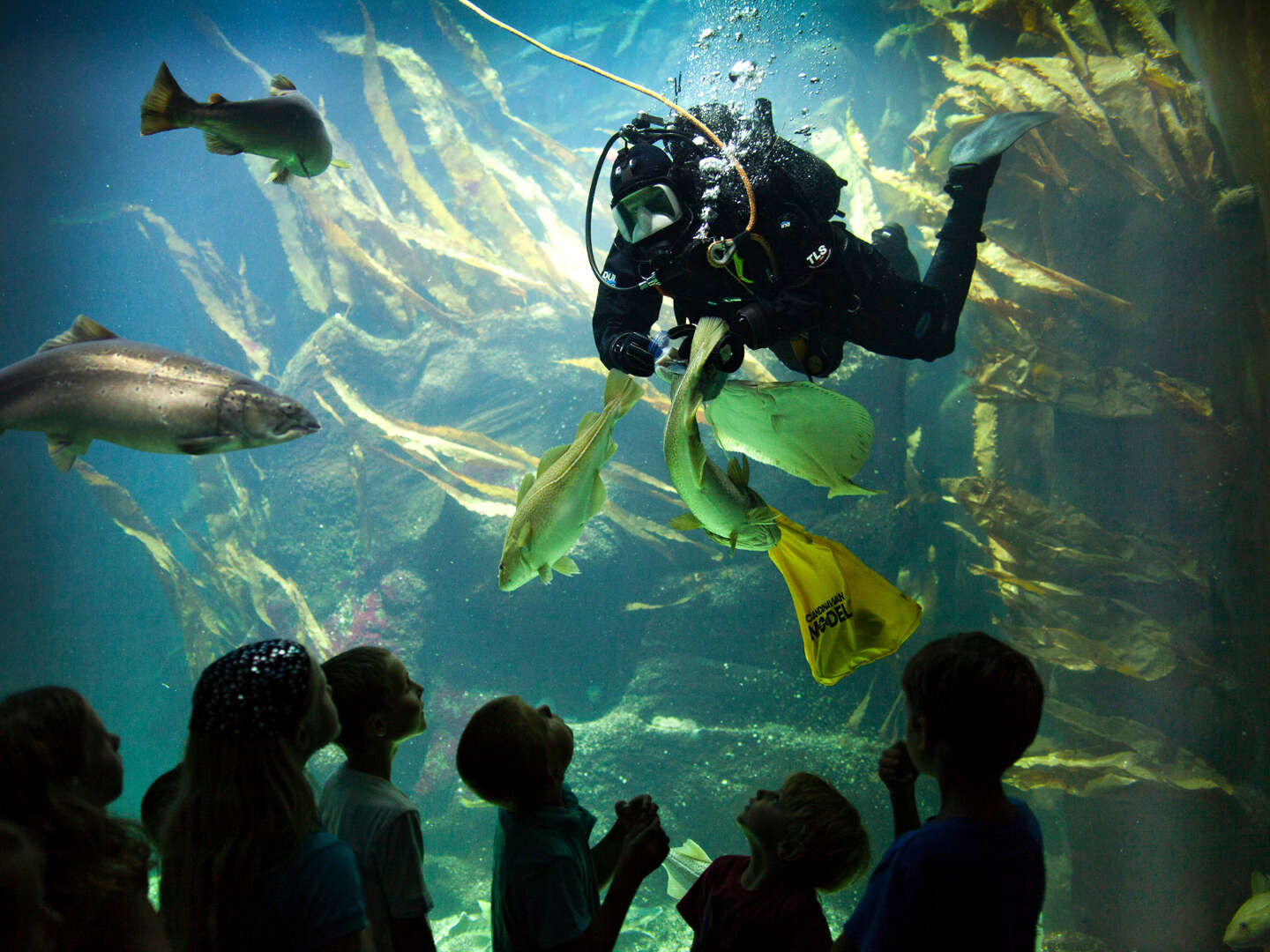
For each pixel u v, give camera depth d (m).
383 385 13.95
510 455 11.59
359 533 13.55
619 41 19.34
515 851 1.87
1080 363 8.79
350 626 13.20
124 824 1.53
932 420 12.09
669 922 10.02
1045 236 9.31
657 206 2.54
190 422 2.26
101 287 19.08
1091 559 8.66
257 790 1.55
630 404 2.64
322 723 1.71
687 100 5.98
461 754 1.92
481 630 13.00
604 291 2.87
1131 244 8.70
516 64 19.95
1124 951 8.77
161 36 17.36
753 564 12.36
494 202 13.00
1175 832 8.33
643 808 2.12
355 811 1.95
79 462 13.84
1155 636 8.34
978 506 9.12
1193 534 8.48
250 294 15.77
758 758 11.14
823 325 2.84
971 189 3.41
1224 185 8.02
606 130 18.69
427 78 13.23
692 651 12.35
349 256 13.30
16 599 19.75
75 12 16.33
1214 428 8.11
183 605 13.93
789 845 1.77
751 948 1.77
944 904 1.45
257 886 1.52
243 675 1.59
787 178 2.63
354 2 18.89
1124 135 8.57
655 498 12.66
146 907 1.47
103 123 17.28
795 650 12.02
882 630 2.46
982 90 9.50
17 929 1.04
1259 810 7.95
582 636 12.70
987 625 11.35
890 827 10.69
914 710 1.60
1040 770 8.52
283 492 14.20
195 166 17.25
